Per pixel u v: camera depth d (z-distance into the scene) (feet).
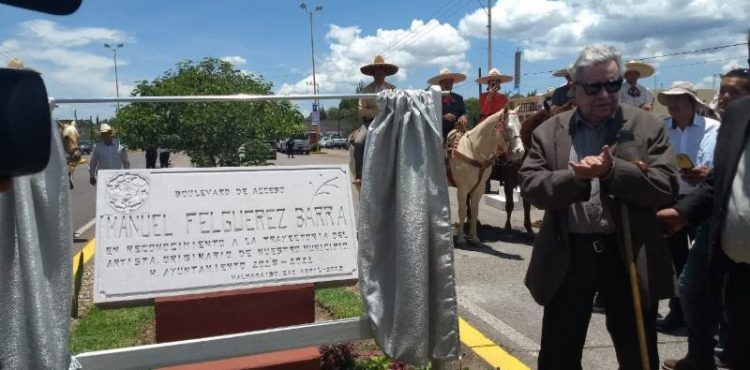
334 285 11.60
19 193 8.48
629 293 9.39
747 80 13.60
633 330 9.46
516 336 15.92
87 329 15.43
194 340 10.07
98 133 35.63
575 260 9.41
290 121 32.55
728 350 10.28
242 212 11.39
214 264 11.05
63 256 9.11
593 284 9.37
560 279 9.32
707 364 12.66
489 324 16.92
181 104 30.09
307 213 11.73
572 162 9.05
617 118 9.46
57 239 9.06
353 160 27.99
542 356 9.84
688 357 12.87
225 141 30.73
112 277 10.52
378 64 27.45
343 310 16.63
